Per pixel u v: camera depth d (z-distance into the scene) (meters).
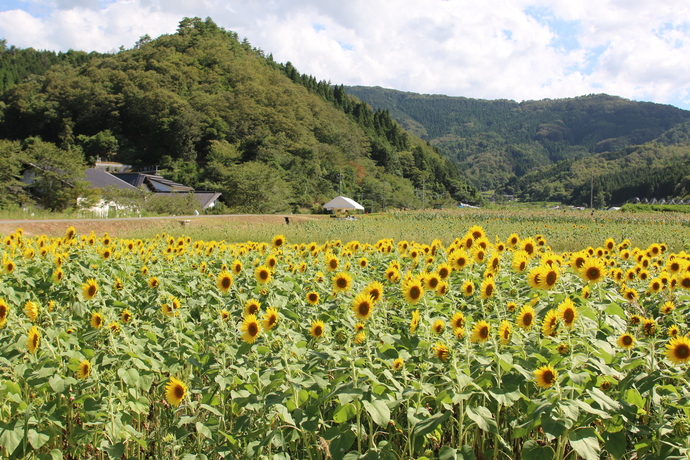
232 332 4.56
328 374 3.92
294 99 131.88
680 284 5.12
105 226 29.64
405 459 3.49
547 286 4.17
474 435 3.88
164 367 4.26
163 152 103.19
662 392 3.44
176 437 3.81
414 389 3.33
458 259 5.67
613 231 28.27
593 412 2.89
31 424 3.54
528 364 3.48
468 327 4.07
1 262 6.31
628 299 5.24
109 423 3.60
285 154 103.75
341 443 3.16
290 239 24.86
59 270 5.68
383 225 36.81
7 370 3.88
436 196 143.38
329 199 95.19
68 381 3.54
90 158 92.38
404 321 4.57
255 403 3.47
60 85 112.44
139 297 6.24
